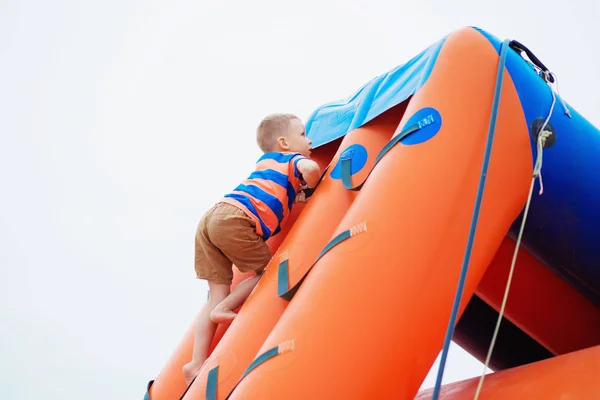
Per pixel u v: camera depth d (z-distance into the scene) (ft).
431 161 7.09
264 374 6.34
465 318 10.32
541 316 8.99
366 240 6.75
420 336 6.48
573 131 7.89
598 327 9.07
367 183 7.29
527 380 6.86
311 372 6.22
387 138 8.23
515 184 7.32
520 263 8.86
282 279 7.47
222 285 8.51
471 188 7.06
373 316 6.41
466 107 7.36
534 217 8.14
